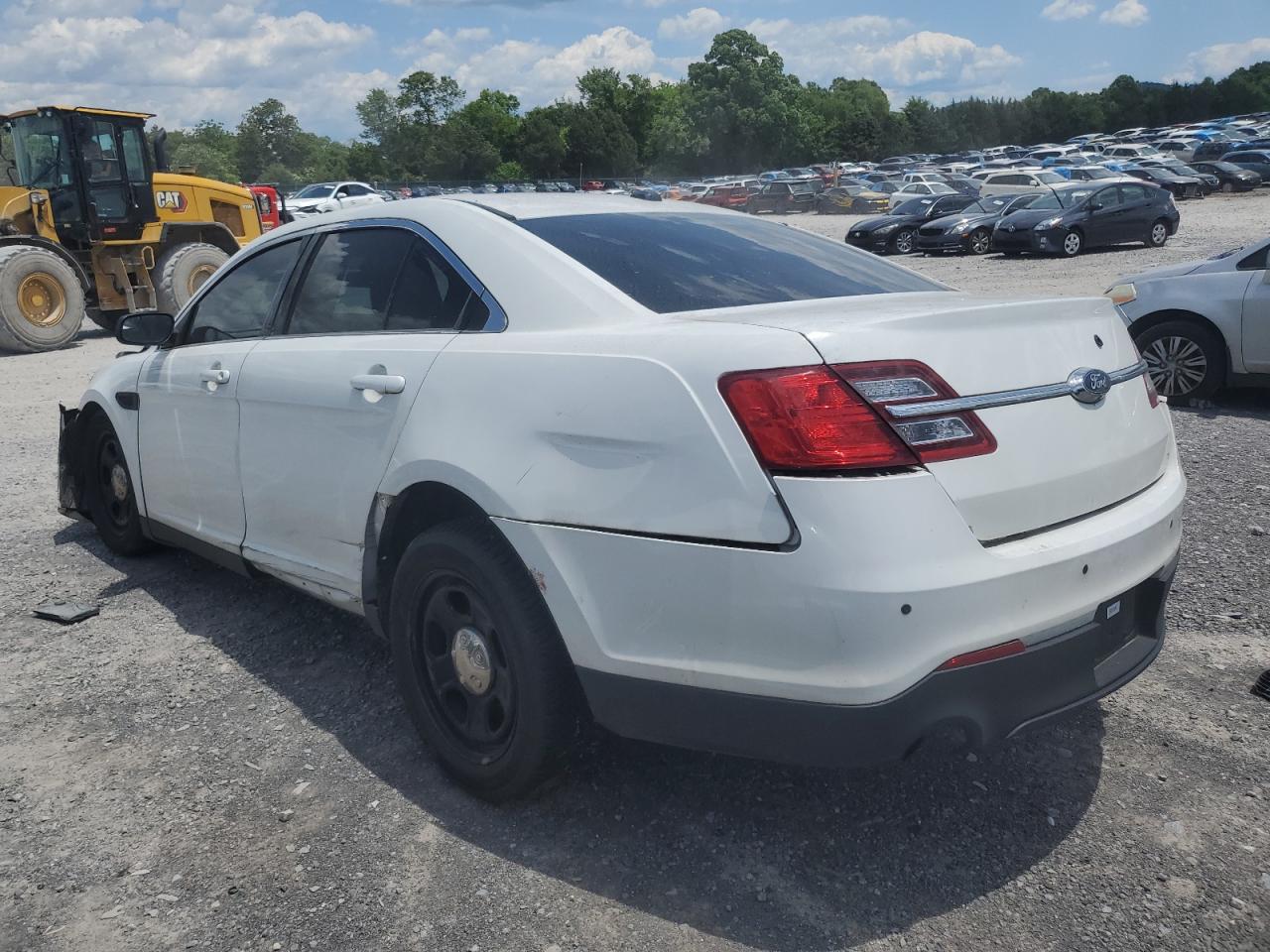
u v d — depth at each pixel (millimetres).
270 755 3264
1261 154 45125
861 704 2244
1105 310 2916
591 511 2527
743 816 2857
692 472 2373
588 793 2979
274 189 20125
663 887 2582
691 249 3252
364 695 3648
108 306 15414
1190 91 136125
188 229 15875
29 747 3354
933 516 2271
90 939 2455
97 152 14445
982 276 20047
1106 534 2568
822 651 2248
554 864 2680
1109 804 2869
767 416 2287
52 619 4395
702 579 2361
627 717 2555
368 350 3281
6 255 13539
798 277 3197
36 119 14336
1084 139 85625
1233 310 7715
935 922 2434
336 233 3729
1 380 11672
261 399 3688
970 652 2291
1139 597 2811
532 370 2732
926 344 2402
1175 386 8117
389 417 3096
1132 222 23484
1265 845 2670
